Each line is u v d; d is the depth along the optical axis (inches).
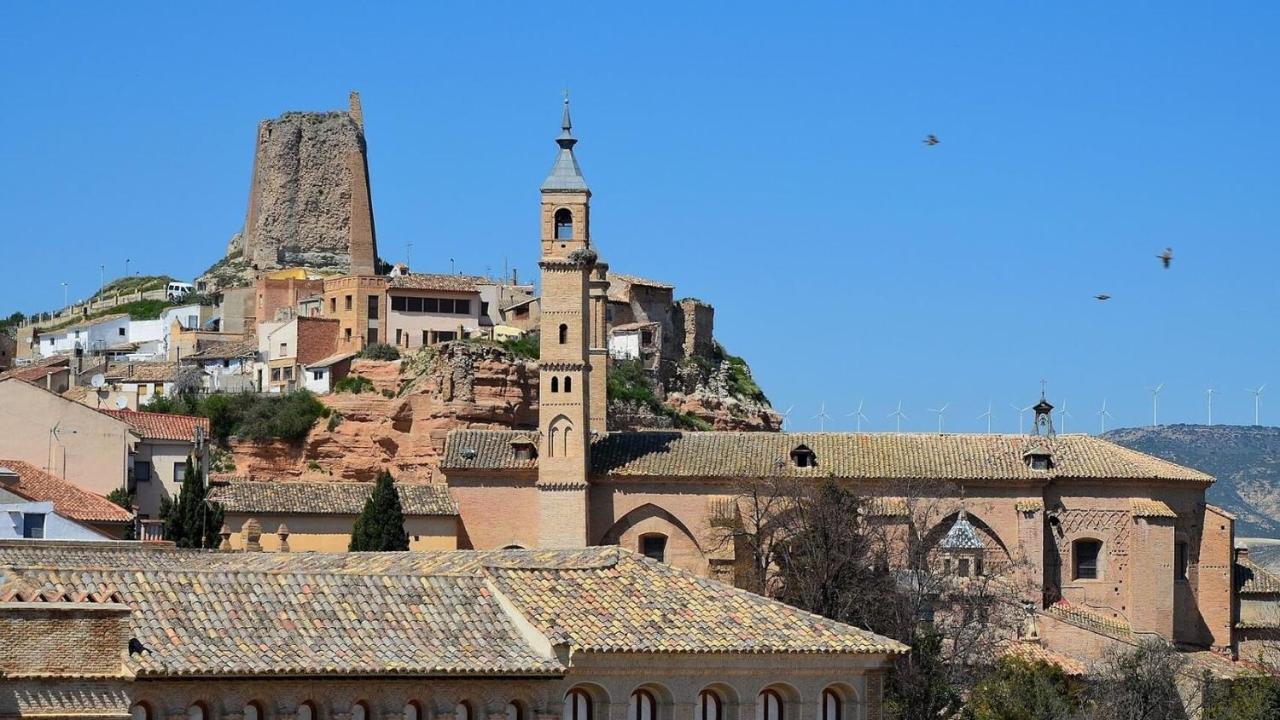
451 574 5093.5
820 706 5152.6
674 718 4985.2
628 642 4931.1
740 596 5339.6
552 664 4778.5
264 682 4498.0
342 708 4581.7
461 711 4726.9
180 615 4613.7
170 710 4411.9
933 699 7682.1
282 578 4859.7
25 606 4239.7
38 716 4215.1
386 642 4724.4
